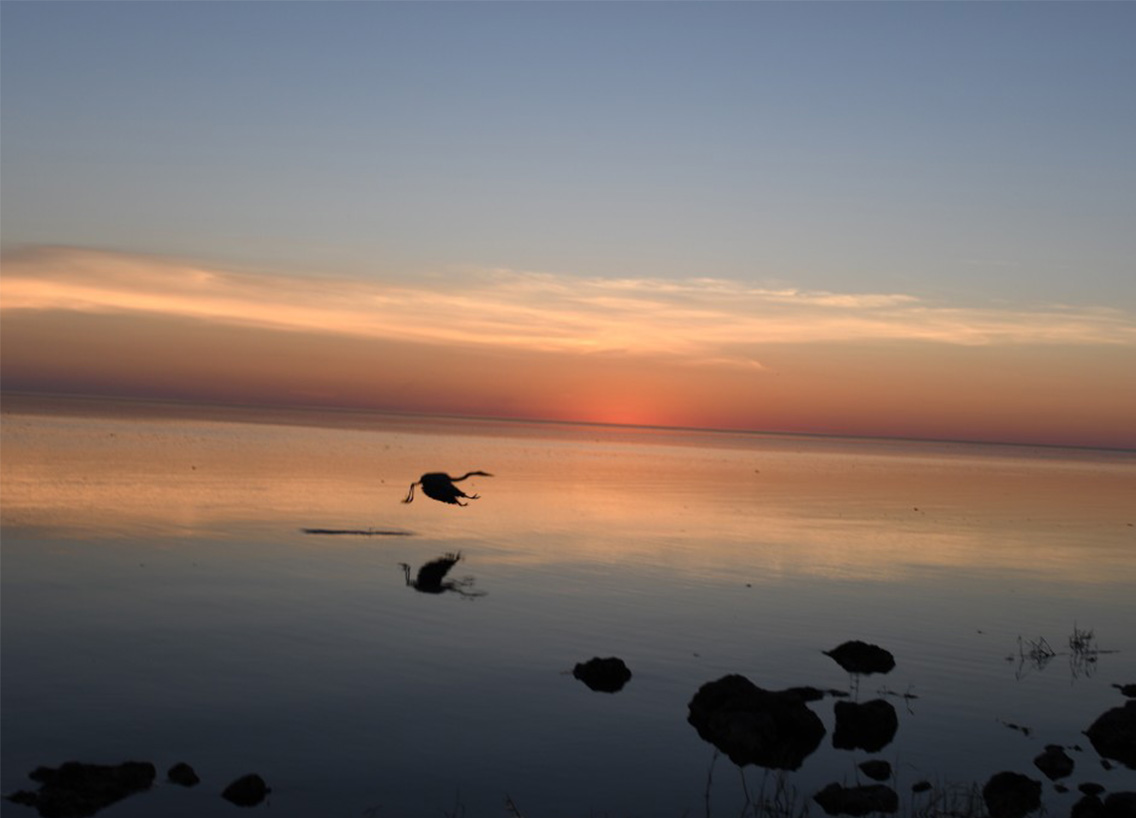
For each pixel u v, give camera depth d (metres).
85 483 48.19
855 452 187.50
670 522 43.78
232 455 76.62
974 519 50.81
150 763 13.61
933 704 18.23
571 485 64.69
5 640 19.28
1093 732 16.69
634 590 27.09
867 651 20.83
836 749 15.91
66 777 13.07
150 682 17.28
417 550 32.47
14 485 45.66
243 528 35.41
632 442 198.75
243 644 19.89
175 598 23.52
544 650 20.58
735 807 13.56
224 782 13.48
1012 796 13.87
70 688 16.73
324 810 12.82
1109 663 21.53
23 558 27.27
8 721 15.10
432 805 13.17
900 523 47.22
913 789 14.41
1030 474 111.69
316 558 29.92
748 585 28.58
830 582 29.67
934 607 26.62
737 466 103.31
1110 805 13.47
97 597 23.17
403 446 115.19
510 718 16.45
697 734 16.17
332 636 20.84
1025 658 21.66
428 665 19.12
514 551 33.19
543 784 14.01
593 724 16.38
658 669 19.61
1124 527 49.78
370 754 14.70
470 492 54.84
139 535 32.38
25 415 141.12
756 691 16.84
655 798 13.75
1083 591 29.94
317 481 56.97
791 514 49.56
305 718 15.98
